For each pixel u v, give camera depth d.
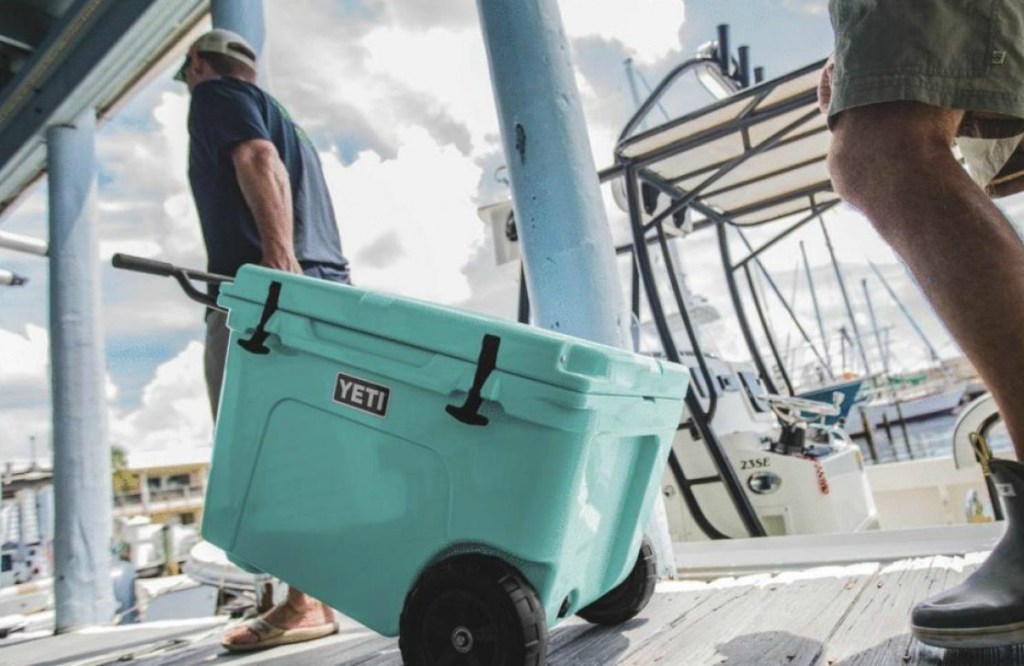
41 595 6.65
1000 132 0.91
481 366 0.91
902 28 0.82
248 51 1.74
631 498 1.13
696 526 4.00
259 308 1.13
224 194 1.59
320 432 1.05
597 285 1.81
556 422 0.86
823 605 1.28
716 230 4.58
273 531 1.07
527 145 1.86
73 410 3.22
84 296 3.39
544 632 0.88
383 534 0.98
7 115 4.02
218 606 4.84
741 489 3.35
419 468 0.96
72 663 1.75
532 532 0.87
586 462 0.89
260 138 1.57
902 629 1.03
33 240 3.34
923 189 0.79
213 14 2.68
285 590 2.04
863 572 1.52
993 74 0.81
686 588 1.64
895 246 0.83
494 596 0.86
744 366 5.08
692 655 1.04
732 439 3.96
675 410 1.18
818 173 3.88
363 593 0.99
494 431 0.91
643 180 3.65
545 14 1.92
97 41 3.51
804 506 3.70
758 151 3.19
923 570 1.46
